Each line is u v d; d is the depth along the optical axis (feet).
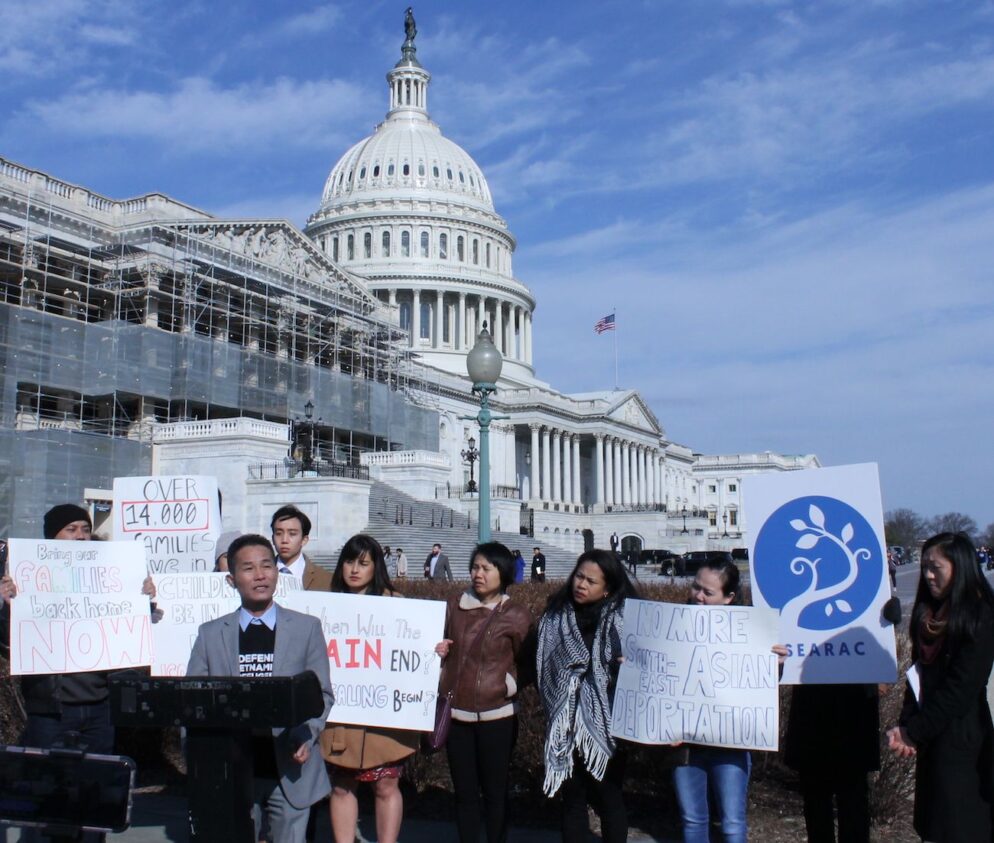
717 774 32.45
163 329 241.35
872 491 34.01
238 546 29.99
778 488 35.14
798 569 34.53
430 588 62.44
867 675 33.24
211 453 203.62
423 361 423.64
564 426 431.43
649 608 32.45
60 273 225.97
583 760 32.94
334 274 300.20
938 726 28.53
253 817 29.07
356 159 501.56
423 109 521.24
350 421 283.38
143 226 229.86
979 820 28.50
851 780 33.53
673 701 31.89
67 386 207.82
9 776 24.76
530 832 40.91
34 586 33.58
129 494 44.19
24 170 218.38
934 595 29.48
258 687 25.22
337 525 193.88
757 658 31.68
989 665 28.30
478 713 34.24
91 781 24.45
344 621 34.22
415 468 262.26
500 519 278.46
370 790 46.60
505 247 510.17
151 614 36.70
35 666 33.24
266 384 251.39
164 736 50.52
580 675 32.86
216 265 241.55
